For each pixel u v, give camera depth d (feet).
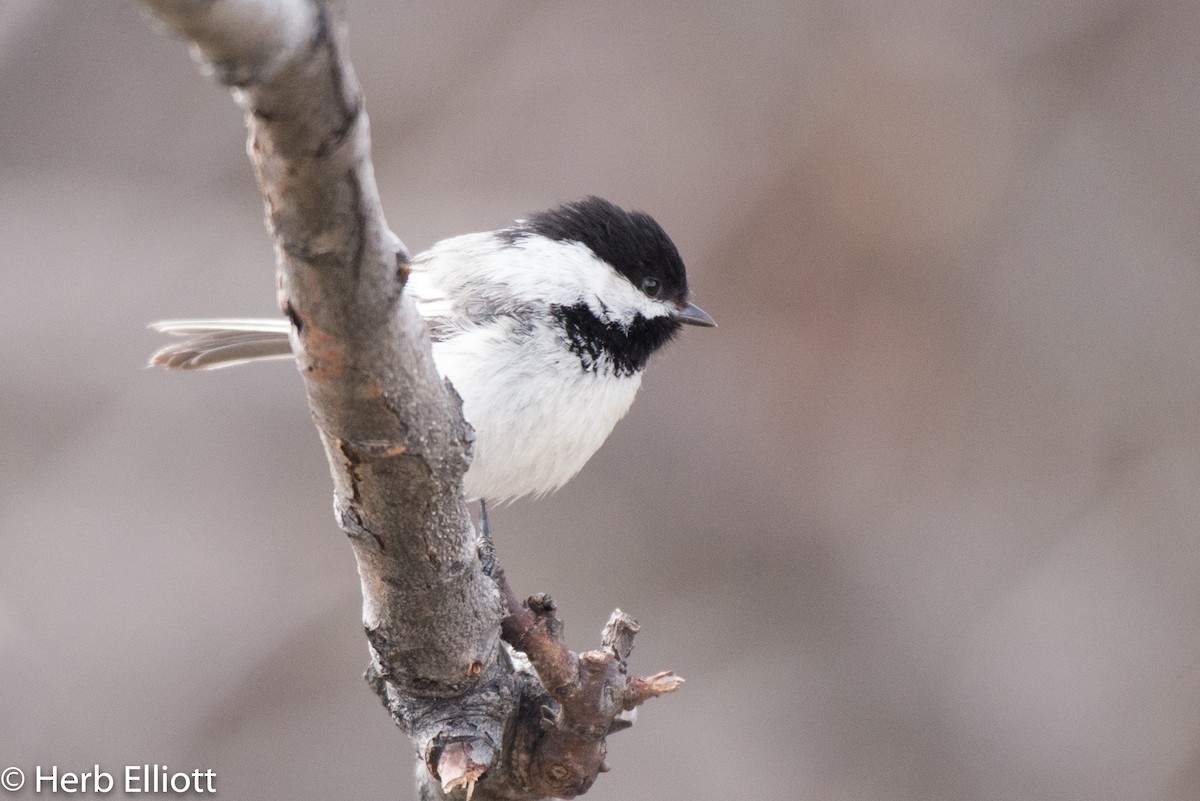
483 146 41.32
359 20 41.78
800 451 41.42
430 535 13.17
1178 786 37.63
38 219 40.06
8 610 36.40
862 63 42.42
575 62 42.04
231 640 37.14
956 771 38.11
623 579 39.73
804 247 41.65
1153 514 40.65
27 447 38.14
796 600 40.19
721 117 42.01
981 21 43.29
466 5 42.14
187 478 38.47
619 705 15.38
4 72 41.19
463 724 14.78
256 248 40.14
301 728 36.76
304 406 39.52
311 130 9.29
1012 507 41.09
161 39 41.60
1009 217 42.50
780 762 38.01
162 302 39.29
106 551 37.40
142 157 41.06
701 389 41.50
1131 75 43.34
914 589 40.34
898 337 41.78
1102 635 39.29
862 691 38.91
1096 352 42.06
